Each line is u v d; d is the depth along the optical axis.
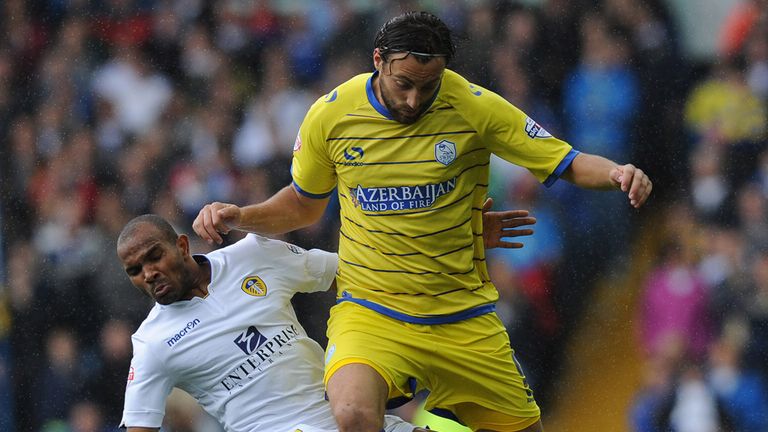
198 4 37.03
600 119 33.84
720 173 33.09
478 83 34.50
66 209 35.19
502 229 16.11
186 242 15.04
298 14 36.53
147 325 15.12
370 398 13.93
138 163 35.47
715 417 30.69
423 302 14.60
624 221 32.59
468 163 14.22
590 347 31.95
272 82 36.03
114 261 34.28
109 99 36.66
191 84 36.47
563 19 34.44
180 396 30.25
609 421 31.55
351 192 14.45
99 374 33.25
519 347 32.19
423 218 14.19
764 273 31.64
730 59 33.94
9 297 34.25
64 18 37.56
